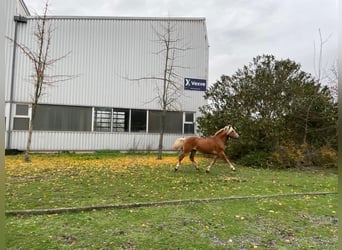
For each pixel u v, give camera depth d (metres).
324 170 10.79
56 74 14.72
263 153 11.47
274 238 4.06
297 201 6.02
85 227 4.27
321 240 4.01
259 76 12.53
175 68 16.73
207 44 17.41
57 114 14.67
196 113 16.95
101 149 15.38
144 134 16.14
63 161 11.52
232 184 7.70
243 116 12.27
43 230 4.09
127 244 3.72
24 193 6.22
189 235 4.07
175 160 12.56
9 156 12.69
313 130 12.48
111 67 15.73
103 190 6.68
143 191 6.66
